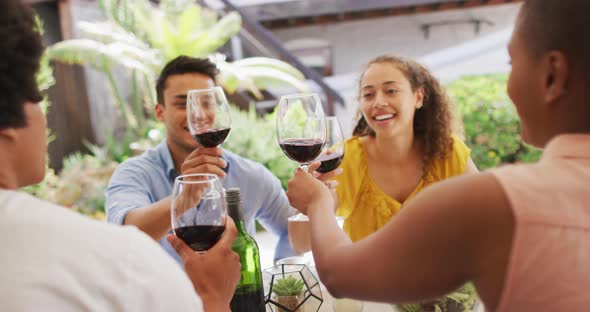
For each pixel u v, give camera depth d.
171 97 1.73
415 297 0.70
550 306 0.62
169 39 6.33
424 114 2.05
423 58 7.02
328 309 1.30
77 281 0.57
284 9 7.24
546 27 0.66
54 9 6.57
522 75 0.70
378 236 0.72
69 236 0.59
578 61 0.64
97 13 6.93
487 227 0.64
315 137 1.32
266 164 4.84
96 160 5.63
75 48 5.80
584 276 0.61
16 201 0.62
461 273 0.67
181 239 0.99
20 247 0.57
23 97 0.65
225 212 1.01
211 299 0.92
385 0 7.09
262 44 7.17
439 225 0.65
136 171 1.77
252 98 7.22
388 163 2.02
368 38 8.27
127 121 6.40
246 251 1.12
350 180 2.03
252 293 1.13
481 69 6.93
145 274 0.61
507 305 0.64
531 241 0.62
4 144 0.65
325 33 8.31
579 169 0.65
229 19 6.36
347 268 0.75
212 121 1.38
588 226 0.62
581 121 0.67
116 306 0.58
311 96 1.33
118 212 1.56
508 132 4.98
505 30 6.96
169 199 1.43
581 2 0.63
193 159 1.33
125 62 5.94
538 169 0.66
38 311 0.55
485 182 0.66
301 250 1.44
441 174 2.02
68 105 6.61
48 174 4.83
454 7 7.31
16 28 0.63
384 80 1.91
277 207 1.89
